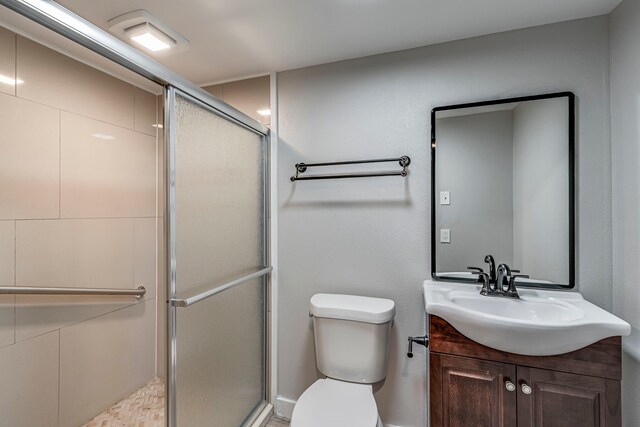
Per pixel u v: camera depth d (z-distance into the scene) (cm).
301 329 196
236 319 172
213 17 145
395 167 177
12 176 155
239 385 175
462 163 165
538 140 153
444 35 162
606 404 113
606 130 144
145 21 145
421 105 173
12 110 154
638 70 125
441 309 127
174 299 126
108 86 201
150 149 231
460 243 165
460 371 129
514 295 145
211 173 151
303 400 146
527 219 155
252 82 204
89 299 191
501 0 135
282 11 141
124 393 212
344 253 187
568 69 150
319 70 192
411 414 174
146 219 228
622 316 136
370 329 161
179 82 128
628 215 132
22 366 159
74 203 182
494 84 160
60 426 175
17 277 157
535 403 120
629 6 130
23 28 155
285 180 199
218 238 155
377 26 153
